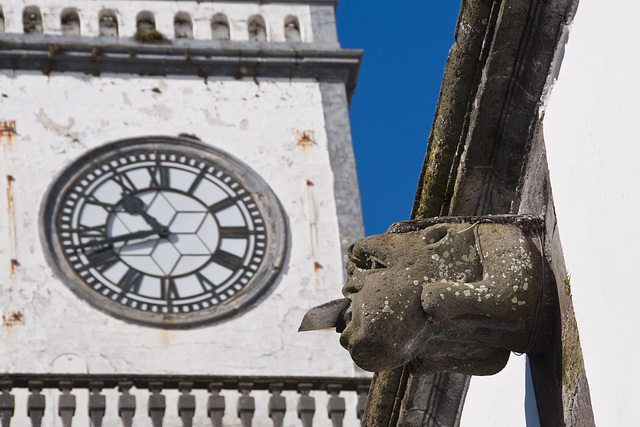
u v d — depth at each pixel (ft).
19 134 173.47
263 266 166.40
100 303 160.04
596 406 40.04
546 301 43.42
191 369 156.76
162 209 169.07
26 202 167.53
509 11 44.75
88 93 178.60
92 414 146.61
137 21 186.70
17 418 145.18
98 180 170.40
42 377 147.74
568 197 42.86
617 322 38.45
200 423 147.95
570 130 43.24
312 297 164.66
